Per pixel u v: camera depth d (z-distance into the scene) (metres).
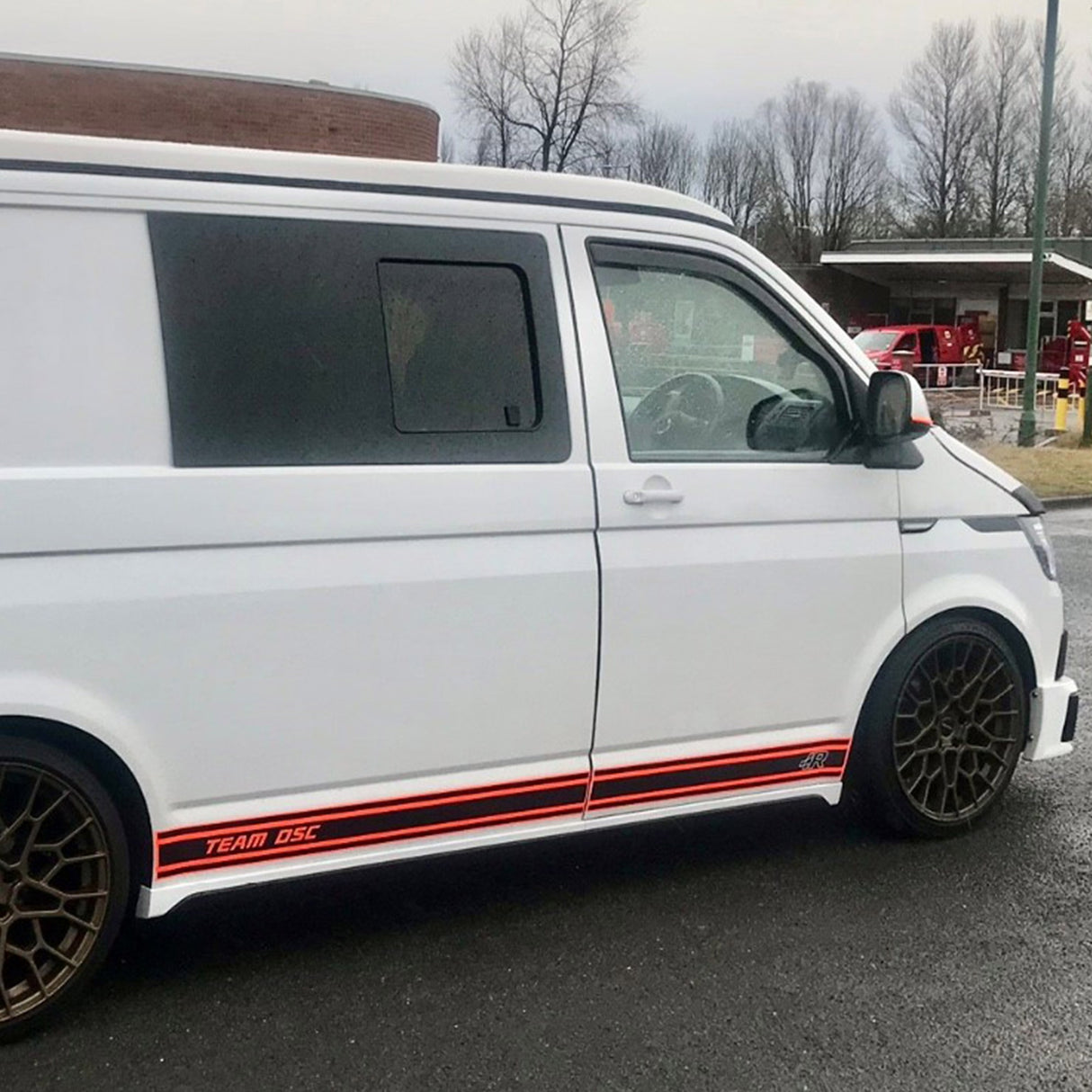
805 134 67.12
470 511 3.51
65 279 3.08
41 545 3.01
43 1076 3.02
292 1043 3.18
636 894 4.08
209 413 3.22
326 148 19.94
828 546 4.11
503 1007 3.37
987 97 64.88
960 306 45.22
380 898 4.03
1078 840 4.56
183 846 3.29
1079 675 6.66
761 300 4.06
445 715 3.55
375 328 3.43
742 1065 3.12
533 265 3.67
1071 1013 3.38
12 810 3.12
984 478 4.52
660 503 3.79
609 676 3.77
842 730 4.25
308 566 3.32
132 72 18.41
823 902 4.03
